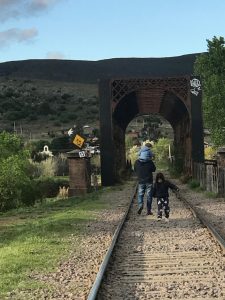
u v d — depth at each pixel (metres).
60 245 12.27
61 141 105.44
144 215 18.70
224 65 39.81
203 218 15.59
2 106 190.25
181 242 12.29
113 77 37.88
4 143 31.08
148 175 18.56
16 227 16.91
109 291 7.86
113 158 37.75
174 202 23.91
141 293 7.70
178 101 40.97
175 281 8.38
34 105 194.50
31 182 32.25
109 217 18.50
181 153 47.38
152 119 161.38
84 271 9.39
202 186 30.42
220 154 26.11
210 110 37.53
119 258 10.52
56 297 7.65
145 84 37.53
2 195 28.22
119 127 47.44
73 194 33.78
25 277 8.98
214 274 8.78
